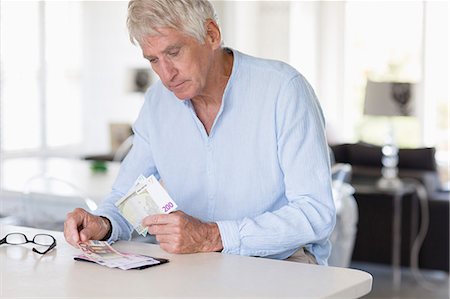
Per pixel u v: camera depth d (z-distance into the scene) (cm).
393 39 920
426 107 898
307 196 218
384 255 607
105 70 918
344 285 179
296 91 224
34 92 829
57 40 859
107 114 923
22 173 481
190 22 205
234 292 173
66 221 220
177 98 231
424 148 667
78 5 883
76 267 196
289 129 221
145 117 243
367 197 609
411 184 606
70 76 879
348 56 947
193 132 233
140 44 209
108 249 212
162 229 209
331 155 583
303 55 946
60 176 468
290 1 943
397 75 920
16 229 247
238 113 227
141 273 189
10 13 801
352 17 940
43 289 176
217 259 204
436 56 895
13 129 805
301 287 177
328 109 952
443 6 889
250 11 953
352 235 476
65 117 873
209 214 234
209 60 215
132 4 206
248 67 228
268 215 215
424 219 603
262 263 200
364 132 939
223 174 231
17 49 809
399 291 571
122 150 708
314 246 236
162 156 239
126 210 219
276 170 227
